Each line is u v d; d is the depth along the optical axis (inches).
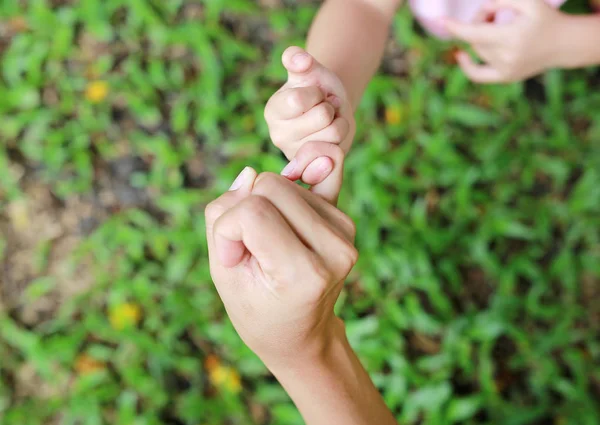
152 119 59.4
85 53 61.5
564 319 54.5
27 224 57.5
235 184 23.2
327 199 24.2
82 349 54.3
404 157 57.2
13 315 55.6
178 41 60.5
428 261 54.4
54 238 57.5
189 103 60.4
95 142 59.2
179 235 55.8
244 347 52.7
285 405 51.0
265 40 62.4
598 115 58.3
